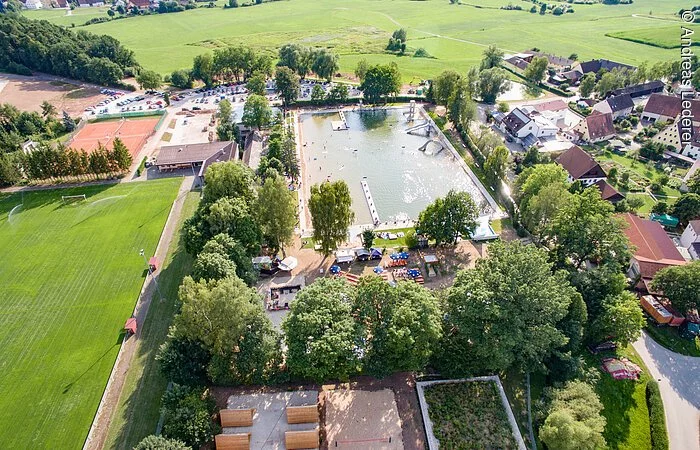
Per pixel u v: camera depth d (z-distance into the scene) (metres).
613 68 177.62
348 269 85.06
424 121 154.88
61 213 101.94
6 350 67.81
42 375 63.81
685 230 89.56
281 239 83.44
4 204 105.69
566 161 114.19
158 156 122.81
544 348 57.91
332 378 61.44
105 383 62.53
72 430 56.50
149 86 179.88
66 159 111.81
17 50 194.75
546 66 183.62
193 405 53.00
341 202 79.50
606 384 62.41
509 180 113.50
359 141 141.38
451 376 60.50
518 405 58.88
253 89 171.88
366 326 58.59
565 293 60.66
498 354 55.19
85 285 80.31
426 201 109.69
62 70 193.12
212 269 66.69
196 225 80.25
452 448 52.50
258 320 60.22
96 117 157.50
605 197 102.19
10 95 177.25
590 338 67.38
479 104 168.25
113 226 96.88
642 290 76.69
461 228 86.25
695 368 65.62
